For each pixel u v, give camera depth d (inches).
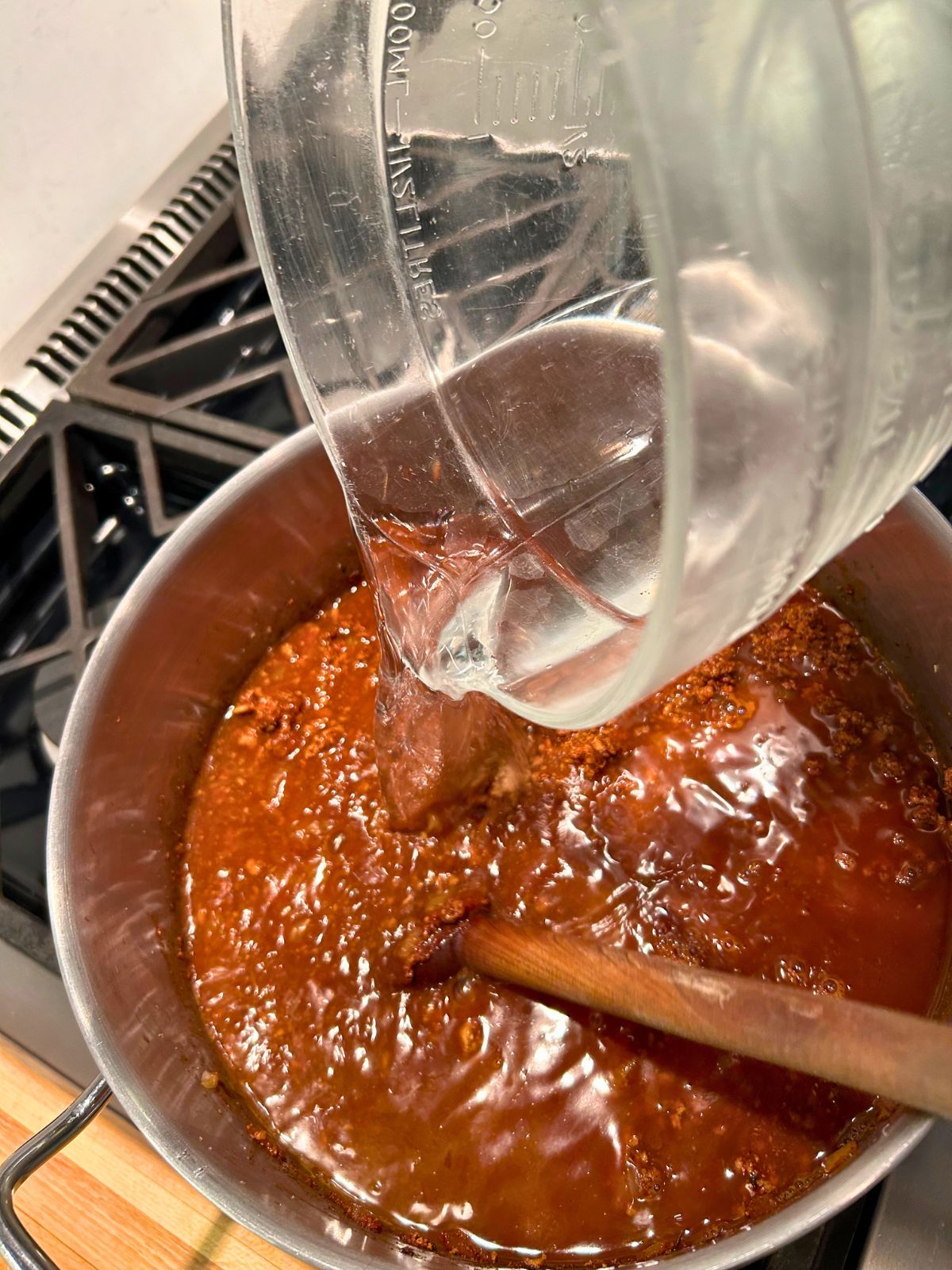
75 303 54.9
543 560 36.8
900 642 42.9
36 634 50.0
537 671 33.4
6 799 45.3
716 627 24.8
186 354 52.9
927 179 22.3
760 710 43.4
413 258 37.0
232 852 43.5
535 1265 33.3
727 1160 34.4
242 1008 39.9
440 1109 36.6
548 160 35.0
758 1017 27.5
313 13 31.2
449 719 40.0
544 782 42.7
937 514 37.3
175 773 44.0
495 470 39.4
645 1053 36.4
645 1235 33.4
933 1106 23.5
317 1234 30.3
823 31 18.7
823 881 39.4
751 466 21.4
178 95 55.3
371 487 38.0
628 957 32.1
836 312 20.6
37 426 50.7
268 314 53.4
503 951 35.9
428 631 38.0
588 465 37.2
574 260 37.2
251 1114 37.4
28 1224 36.5
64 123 50.5
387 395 38.2
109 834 38.4
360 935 40.7
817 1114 34.8
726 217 19.2
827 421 21.8
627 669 25.9
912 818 40.4
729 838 40.8
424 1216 34.7
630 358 37.1
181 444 49.9
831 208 19.9
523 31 32.2
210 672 45.1
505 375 39.4
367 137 34.4
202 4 53.9
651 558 34.0
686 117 18.4
